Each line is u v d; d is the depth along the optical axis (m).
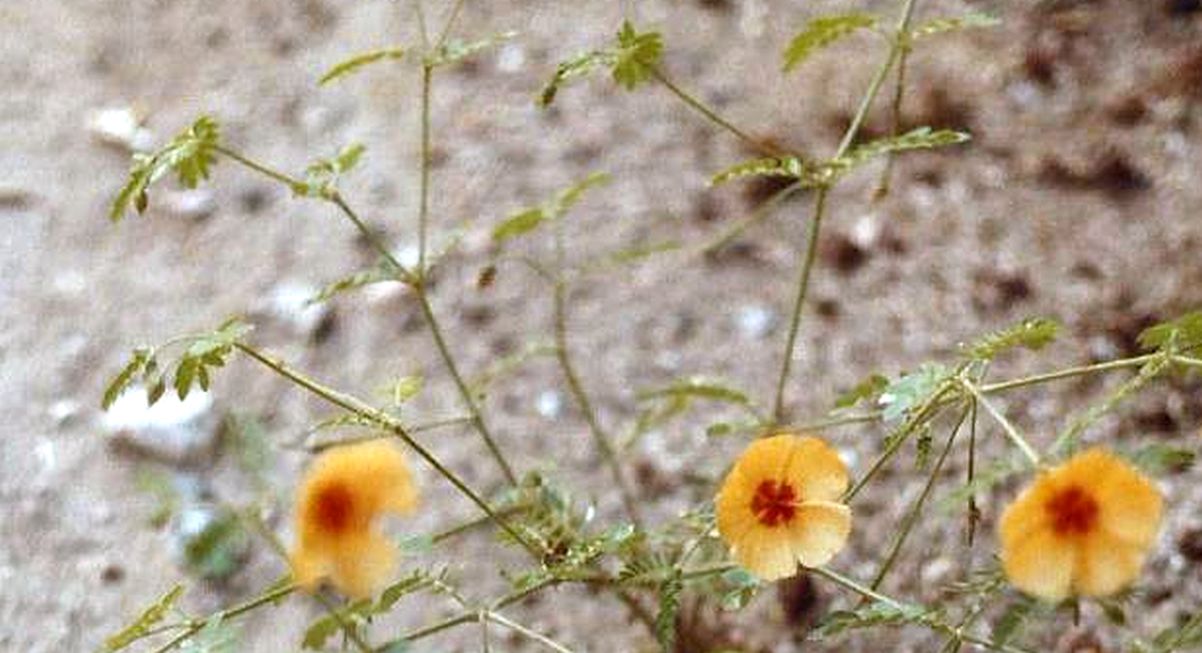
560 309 1.15
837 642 1.15
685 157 1.43
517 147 1.45
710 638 1.15
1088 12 1.50
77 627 1.20
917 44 1.48
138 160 1.00
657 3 1.54
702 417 1.28
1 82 1.51
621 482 1.17
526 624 1.18
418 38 1.52
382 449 0.91
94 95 1.50
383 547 0.92
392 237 1.39
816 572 1.01
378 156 1.45
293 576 0.97
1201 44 1.46
